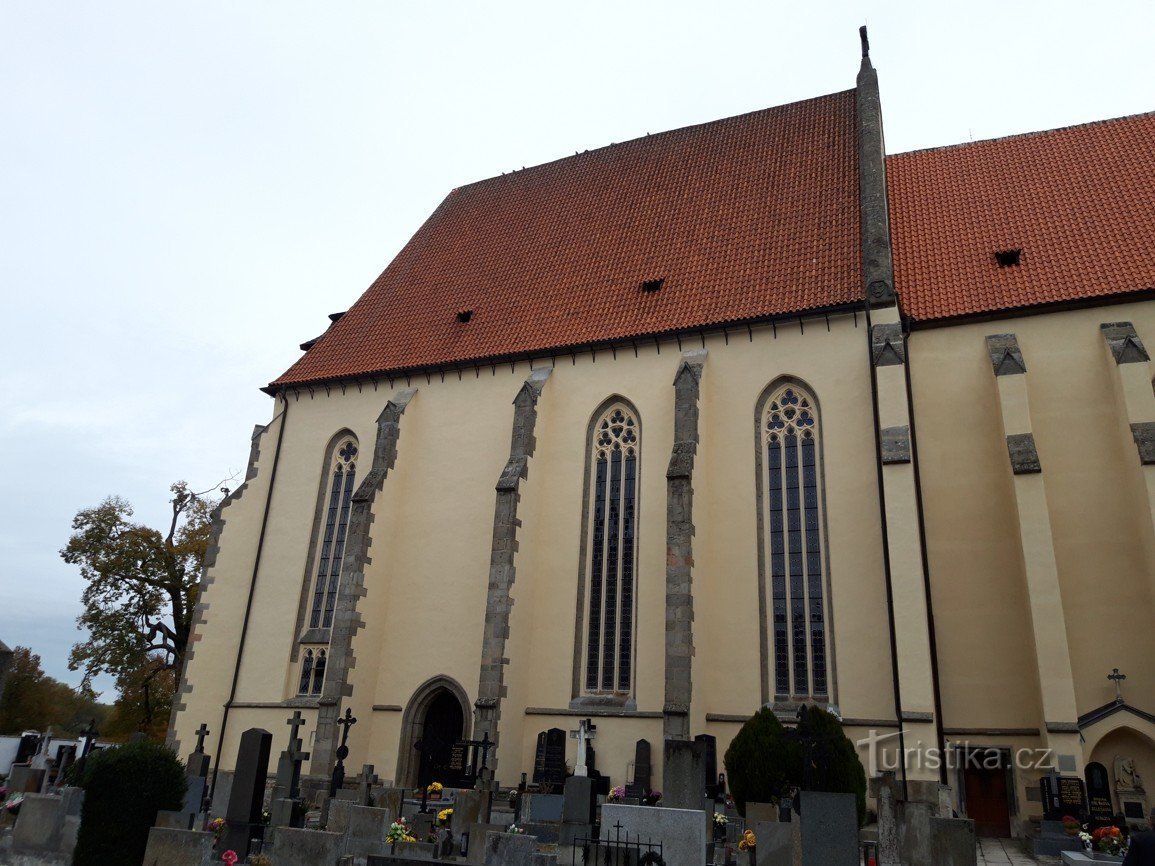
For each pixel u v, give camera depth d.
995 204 34.81
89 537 52.16
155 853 15.89
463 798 21.09
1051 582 25.06
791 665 27.89
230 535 38.16
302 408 39.88
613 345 33.97
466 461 35.28
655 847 16.66
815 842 14.53
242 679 35.62
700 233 37.47
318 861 17.05
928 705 24.36
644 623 29.75
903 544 26.05
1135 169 33.53
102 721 104.69
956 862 16.66
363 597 32.97
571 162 46.50
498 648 29.47
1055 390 28.67
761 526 29.75
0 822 24.12
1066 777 23.12
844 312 30.66
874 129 34.97
